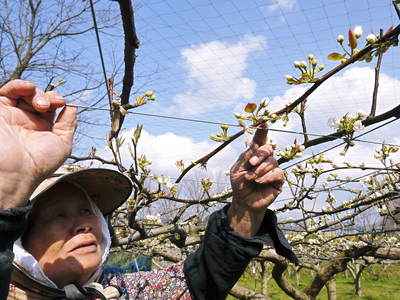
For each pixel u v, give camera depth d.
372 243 4.70
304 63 1.47
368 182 3.64
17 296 1.19
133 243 3.64
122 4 1.36
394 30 1.29
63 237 1.30
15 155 0.85
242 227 1.44
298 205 3.41
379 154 3.42
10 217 0.82
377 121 1.61
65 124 0.96
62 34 7.14
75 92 6.62
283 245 1.45
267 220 1.48
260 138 1.37
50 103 0.93
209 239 1.48
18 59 7.06
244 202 1.40
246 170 1.37
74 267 1.28
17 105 0.91
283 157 1.88
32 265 1.17
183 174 2.00
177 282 1.77
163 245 4.68
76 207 1.38
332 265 4.97
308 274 22.16
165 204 4.11
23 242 1.33
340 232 5.34
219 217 1.49
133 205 2.64
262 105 1.49
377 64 1.66
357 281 16.12
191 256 1.65
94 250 1.33
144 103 1.79
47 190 1.37
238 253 1.42
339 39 1.39
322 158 3.11
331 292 6.74
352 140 1.66
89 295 1.32
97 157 2.47
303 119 1.84
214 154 1.87
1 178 0.83
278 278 5.05
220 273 1.45
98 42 1.44
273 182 1.37
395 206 4.31
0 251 0.82
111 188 1.56
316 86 1.46
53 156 0.90
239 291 4.60
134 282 1.84
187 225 3.64
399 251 4.50
